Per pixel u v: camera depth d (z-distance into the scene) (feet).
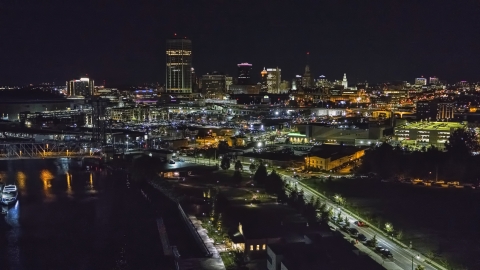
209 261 580.30
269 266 522.47
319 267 464.65
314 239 556.51
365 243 604.90
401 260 554.05
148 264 605.73
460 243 611.06
